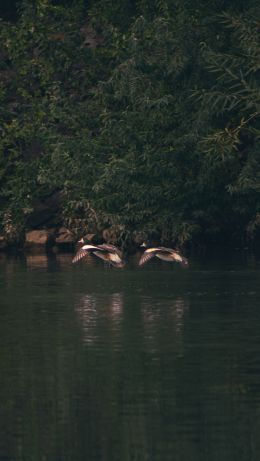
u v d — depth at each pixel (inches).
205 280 1895.9
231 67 2426.2
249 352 1208.2
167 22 2522.1
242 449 848.3
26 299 1672.0
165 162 2485.2
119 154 2568.9
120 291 1760.6
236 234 2684.5
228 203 2598.4
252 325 1389.0
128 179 2476.6
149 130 2536.9
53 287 1827.0
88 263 2281.0
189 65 2522.1
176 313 1502.2
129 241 2610.7
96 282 1895.9
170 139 2502.5
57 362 1170.0
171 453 843.4
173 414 948.0
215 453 840.3
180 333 1338.6
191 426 911.0
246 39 2422.5
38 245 2699.3
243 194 2514.8
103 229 2687.0
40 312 1531.7
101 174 2522.1
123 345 1263.5
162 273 2034.9
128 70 2541.8
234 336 1310.3
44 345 1270.9
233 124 2529.5
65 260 2357.3
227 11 2568.9
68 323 1432.1
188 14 2593.5
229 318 1448.1
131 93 2511.1
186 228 2513.5
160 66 2507.4
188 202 2532.0
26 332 1362.0
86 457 839.1
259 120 2522.1
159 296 1688.0
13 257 2460.6
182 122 2504.9
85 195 2598.4
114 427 912.3
